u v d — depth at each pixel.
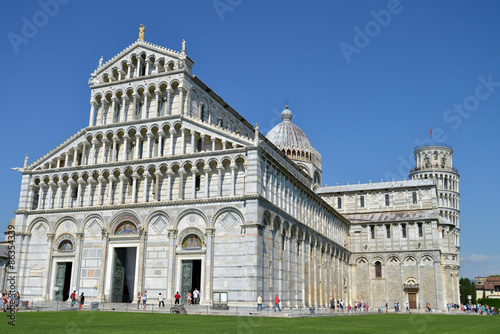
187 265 62.34
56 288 68.19
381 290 108.75
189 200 63.22
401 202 116.88
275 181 68.62
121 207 66.88
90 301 65.31
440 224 118.88
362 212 118.88
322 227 92.19
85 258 67.38
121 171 68.25
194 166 64.56
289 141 120.69
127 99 71.69
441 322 52.00
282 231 68.88
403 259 108.31
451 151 168.38
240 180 62.78
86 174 71.00
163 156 66.31
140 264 63.72
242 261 59.34
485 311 105.44
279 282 66.00
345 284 107.19
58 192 71.75
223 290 59.38
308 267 79.94
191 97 69.75
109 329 31.80
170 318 43.78
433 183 115.25
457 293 116.19
